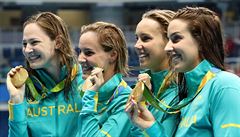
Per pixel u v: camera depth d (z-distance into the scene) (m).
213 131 5.28
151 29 6.41
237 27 36.03
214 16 5.57
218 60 5.54
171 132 5.87
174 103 6.09
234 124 5.14
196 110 5.39
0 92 20.42
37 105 7.15
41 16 7.03
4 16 42.47
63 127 7.07
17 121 6.76
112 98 6.60
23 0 36.47
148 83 5.93
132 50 26.64
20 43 36.41
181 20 5.53
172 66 5.98
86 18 41.34
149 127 5.66
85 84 6.68
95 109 6.44
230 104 5.19
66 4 38.06
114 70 6.81
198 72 5.51
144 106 5.76
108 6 38.12
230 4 37.28
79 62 6.90
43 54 6.91
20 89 6.82
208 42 5.48
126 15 38.53
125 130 6.46
